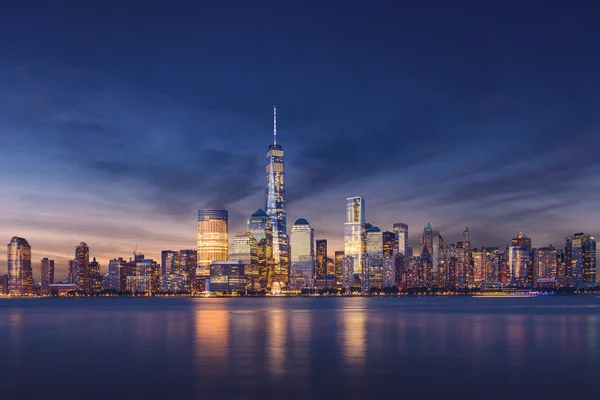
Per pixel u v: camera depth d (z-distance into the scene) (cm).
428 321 18625
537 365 8206
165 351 9975
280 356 9181
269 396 6178
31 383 7025
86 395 6319
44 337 13000
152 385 6794
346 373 7512
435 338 12188
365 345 10800
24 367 8275
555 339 11969
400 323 17588
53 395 6341
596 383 6838
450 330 14438
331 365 8188
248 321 18938
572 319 19662
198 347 10538
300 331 14238
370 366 8106
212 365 8238
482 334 13262
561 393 6303
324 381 6969
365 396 6181
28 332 14588
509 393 6309
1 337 13038
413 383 6838
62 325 17412
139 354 9600
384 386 6662
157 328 15650
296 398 6088
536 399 6041
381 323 17550
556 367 8019
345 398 6094
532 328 15188
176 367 8081
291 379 7100
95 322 18988
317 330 14538
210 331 14350
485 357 9056
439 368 7912
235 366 8131
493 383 6850
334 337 12456
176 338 12388
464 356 9175
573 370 7762
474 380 7025
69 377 7394
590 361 8606
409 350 9994
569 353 9581
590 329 14775
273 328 15362
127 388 6650
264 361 8606
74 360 8962
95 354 9688
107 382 7019
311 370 7750
